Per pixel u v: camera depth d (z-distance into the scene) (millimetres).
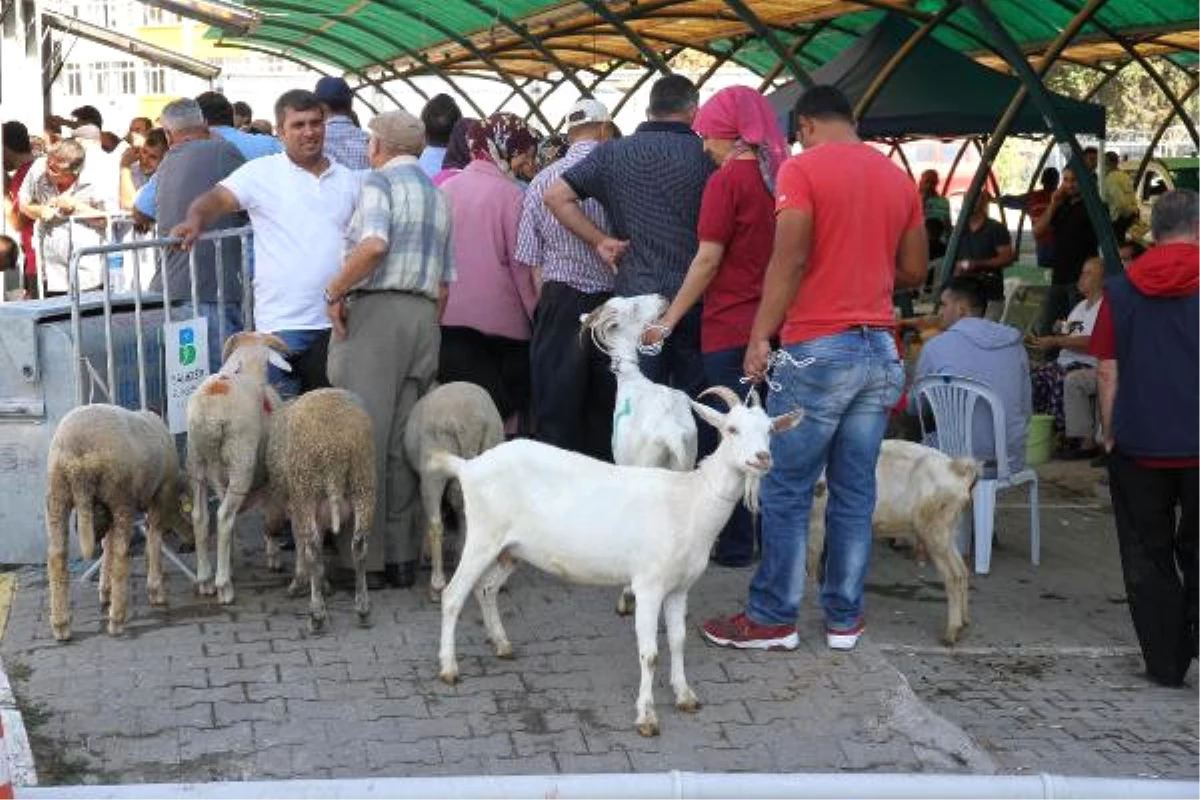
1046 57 11750
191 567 7074
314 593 6129
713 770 4957
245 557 7328
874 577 7711
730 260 6637
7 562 7180
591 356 7461
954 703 5895
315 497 6051
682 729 5270
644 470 5402
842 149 5727
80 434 5785
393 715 5340
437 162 9008
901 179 5812
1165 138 39156
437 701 5473
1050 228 15664
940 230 20234
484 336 7914
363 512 6141
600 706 5461
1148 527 6141
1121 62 19797
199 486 6508
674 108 7004
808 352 5734
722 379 6742
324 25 24859
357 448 6035
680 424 6289
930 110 13906
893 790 3787
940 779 3801
